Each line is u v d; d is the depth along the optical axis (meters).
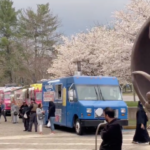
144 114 14.85
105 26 38.12
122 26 28.03
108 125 7.12
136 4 27.88
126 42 27.36
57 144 15.52
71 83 20.09
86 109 18.58
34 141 16.70
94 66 35.31
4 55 66.88
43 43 65.06
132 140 16.14
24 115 21.69
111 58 28.72
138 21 28.12
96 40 36.59
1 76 64.88
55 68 39.03
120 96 19.92
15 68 64.19
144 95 4.44
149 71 4.48
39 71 55.72
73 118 19.81
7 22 67.81
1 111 31.62
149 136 16.30
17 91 33.69
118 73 28.75
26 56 62.59
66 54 37.75
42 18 66.06
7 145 15.35
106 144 7.05
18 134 20.02
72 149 14.02
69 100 20.27
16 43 66.75
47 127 24.48
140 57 4.47
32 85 29.91
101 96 19.56
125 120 19.23
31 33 66.12
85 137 18.14
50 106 19.98
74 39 39.09
